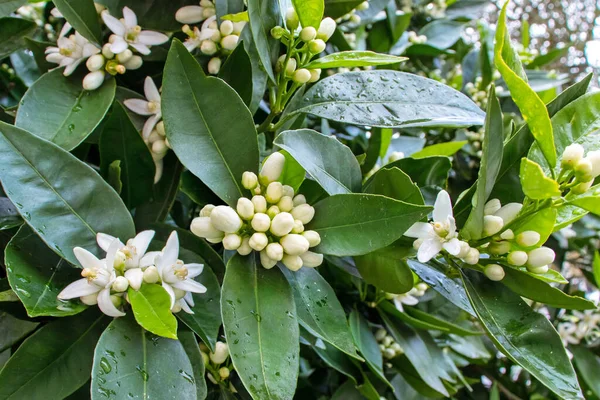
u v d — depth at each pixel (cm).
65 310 41
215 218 41
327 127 72
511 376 97
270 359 39
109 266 42
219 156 44
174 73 43
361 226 41
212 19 52
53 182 43
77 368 42
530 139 46
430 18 98
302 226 42
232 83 50
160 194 52
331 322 46
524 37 102
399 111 50
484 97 88
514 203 43
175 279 43
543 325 42
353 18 74
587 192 42
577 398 39
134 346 41
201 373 43
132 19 52
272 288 42
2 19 54
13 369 40
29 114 47
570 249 105
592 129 45
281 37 48
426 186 52
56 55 51
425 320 63
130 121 48
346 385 63
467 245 43
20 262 42
